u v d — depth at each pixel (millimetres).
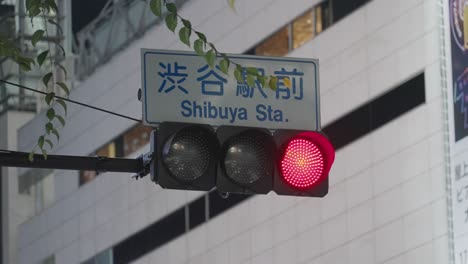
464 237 45531
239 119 10922
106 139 67562
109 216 68438
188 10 61250
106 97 67812
